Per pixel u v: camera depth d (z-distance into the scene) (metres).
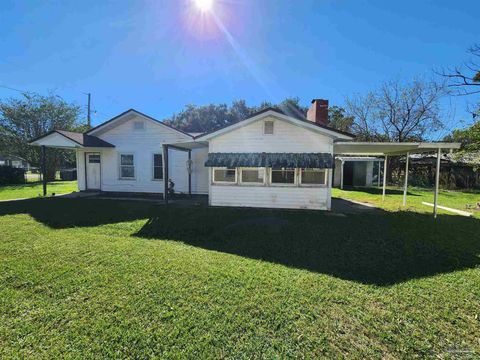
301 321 3.32
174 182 16.11
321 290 4.14
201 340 2.95
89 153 17.44
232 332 3.10
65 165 33.88
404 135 27.28
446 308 3.69
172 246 6.41
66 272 4.67
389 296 4.00
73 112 29.83
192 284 4.27
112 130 16.58
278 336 3.04
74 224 8.57
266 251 6.15
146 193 16.39
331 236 7.29
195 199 14.53
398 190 20.78
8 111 26.08
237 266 5.12
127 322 3.25
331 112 34.59
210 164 11.28
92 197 15.08
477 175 22.69
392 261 5.52
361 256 5.82
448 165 24.06
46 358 2.67
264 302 3.75
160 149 16.12
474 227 8.46
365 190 20.89
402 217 9.88
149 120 16.08
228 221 9.08
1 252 5.71
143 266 4.97
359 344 2.94
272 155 11.31
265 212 10.63
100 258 5.38
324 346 2.89
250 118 11.33
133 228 8.19
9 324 3.21
